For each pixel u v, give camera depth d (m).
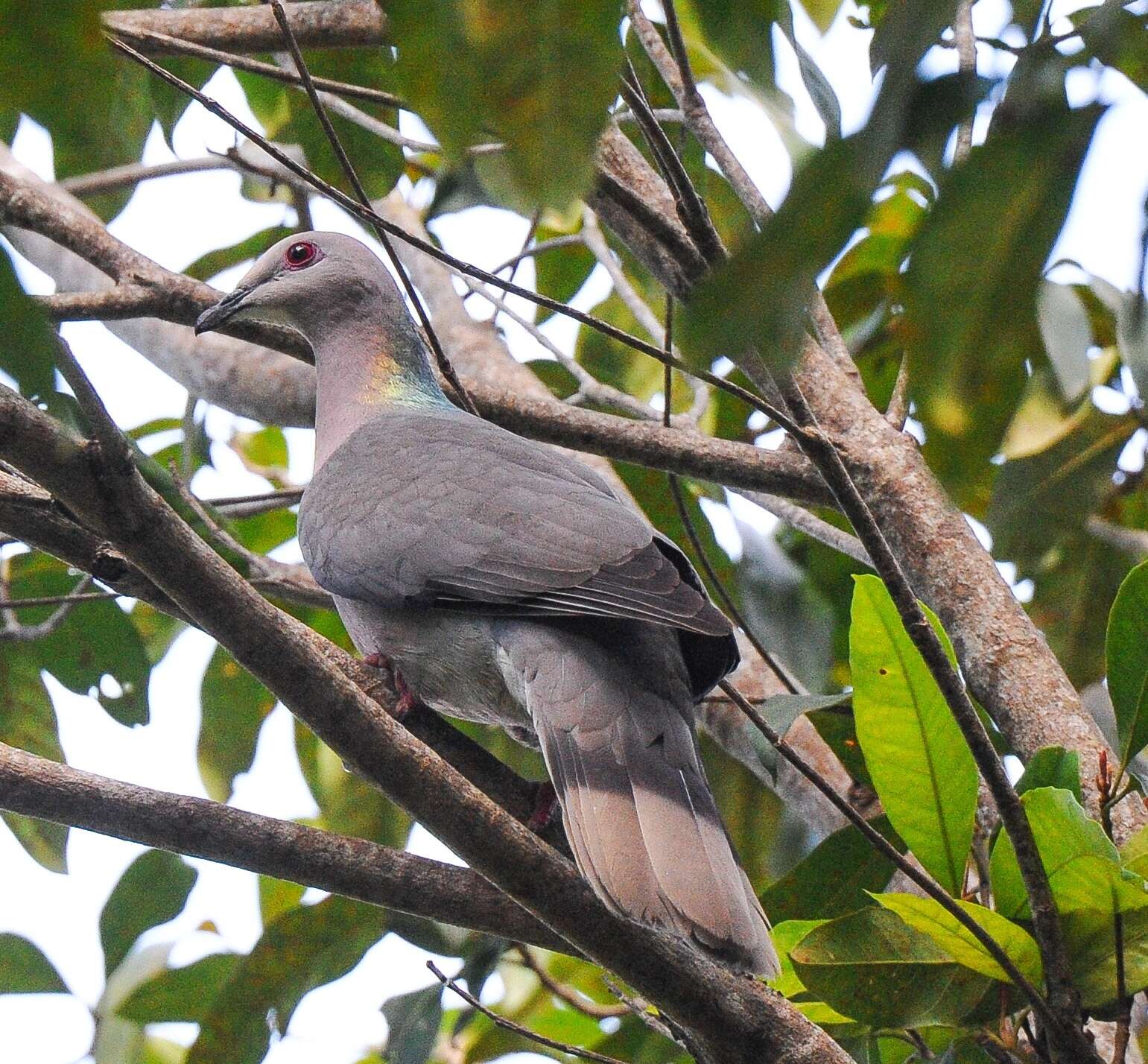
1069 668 10.96
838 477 5.80
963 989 6.46
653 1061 9.12
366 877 6.59
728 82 9.18
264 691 11.71
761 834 10.82
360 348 10.22
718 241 5.96
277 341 9.78
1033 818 6.06
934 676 5.77
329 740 6.09
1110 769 7.58
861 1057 7.30
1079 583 10.97
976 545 8.49
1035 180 2.77
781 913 8.21
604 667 7.29
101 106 2.80
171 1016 9.69
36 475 5.46
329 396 10.22
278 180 10.23
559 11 2.79
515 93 2.83
